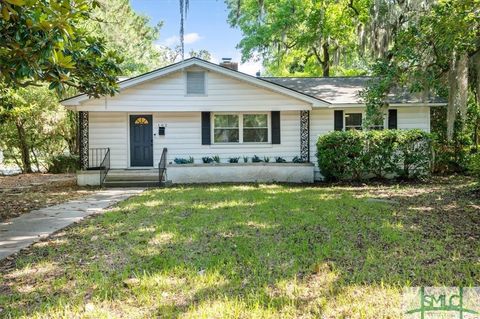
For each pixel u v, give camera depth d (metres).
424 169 12.68
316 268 4.20
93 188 12.16
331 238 5.39
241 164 13.44
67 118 19.73
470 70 9.02
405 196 9.36
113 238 5.64
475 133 14.98
